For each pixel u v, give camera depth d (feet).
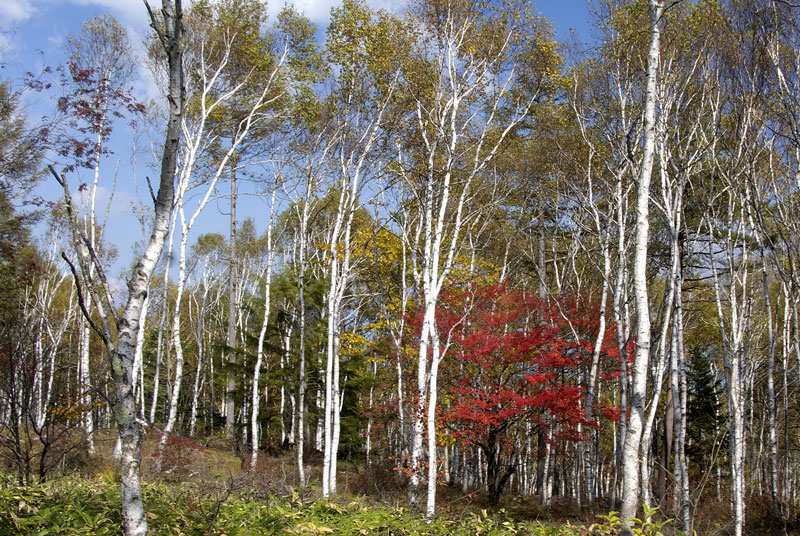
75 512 17.30
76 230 12.84
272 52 56.95
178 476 41.63
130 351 13.28
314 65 55.31
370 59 48.37
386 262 63.67
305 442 74.84
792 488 75.15
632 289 54.03
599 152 50.44
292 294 69.00
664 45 39.22
